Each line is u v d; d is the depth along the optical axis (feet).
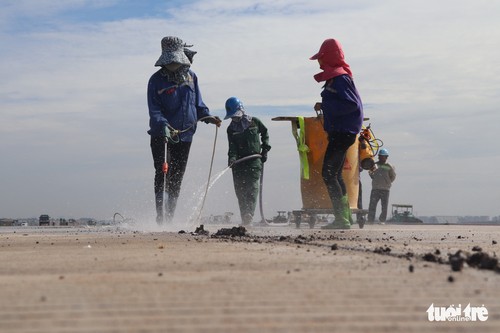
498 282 9.81
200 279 10.37
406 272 11.21
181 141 41.39
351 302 8.03
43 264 13.37
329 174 37.58
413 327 6.63
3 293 8.89
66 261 14.01
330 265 12.57
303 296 8.50
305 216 46.19
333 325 6.71
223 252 16.21
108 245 19.99
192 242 21.18
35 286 9.64
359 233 30.25
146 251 16.92
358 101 37.01
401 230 35.55
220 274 11.07
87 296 8.58
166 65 40.91
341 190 37.83
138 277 10.71
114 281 10.18
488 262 11.62
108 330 6.45
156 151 40.60
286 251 16.42
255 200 45.06
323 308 7.64
